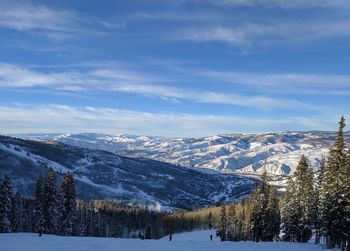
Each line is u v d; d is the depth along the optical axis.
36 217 85.81
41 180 87.56
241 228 110.69
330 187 63.47
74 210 89.81
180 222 179.38
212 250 52.50
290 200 84.88
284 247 59.31
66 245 53.91
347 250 55.44
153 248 53.00
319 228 70.62
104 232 139.88
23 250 47.38
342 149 63.66
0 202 81.62
